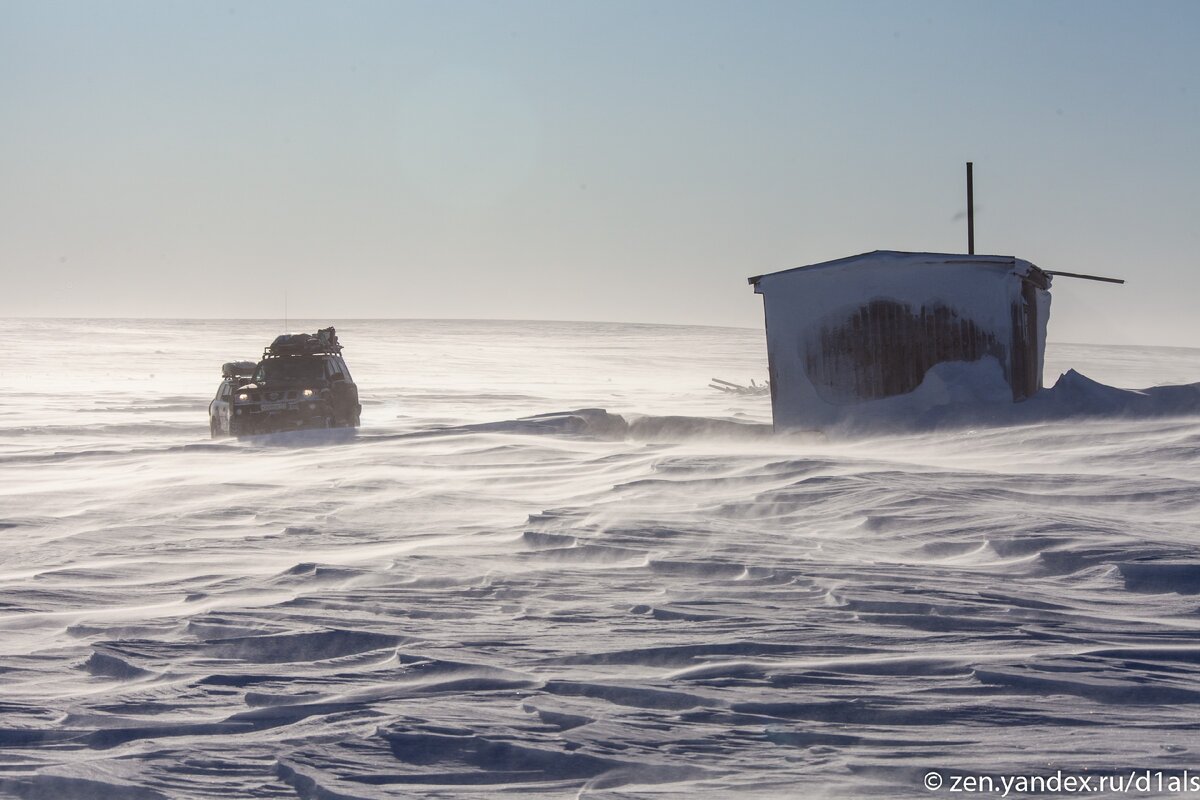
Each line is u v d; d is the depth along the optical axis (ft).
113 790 37.99
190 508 116.67
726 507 105.81
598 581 75.41
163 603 72.54
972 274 190.60
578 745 41.37
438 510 112.06
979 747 40.52
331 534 99.35
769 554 83.05
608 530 93.15
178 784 38.55
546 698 48.01
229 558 88.84
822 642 57.21
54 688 52.65
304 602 69.77
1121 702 46.37
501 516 107.34
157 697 50.03
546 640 58.90
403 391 488.44
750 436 196.03
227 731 44.91
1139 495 103.55
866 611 65.26
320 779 38.29
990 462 134.51
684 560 80.79
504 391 503.20
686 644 56.90
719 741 41.75
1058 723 43.39
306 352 271.49
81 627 64.90
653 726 43.70
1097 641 56.95
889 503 101.19
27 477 159.63
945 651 54.95
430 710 46.37
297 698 49.21
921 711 45.11
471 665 53.52
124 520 109.91
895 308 193.77
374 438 203.00
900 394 192.85
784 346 199.52
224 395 263.90
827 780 37.47
